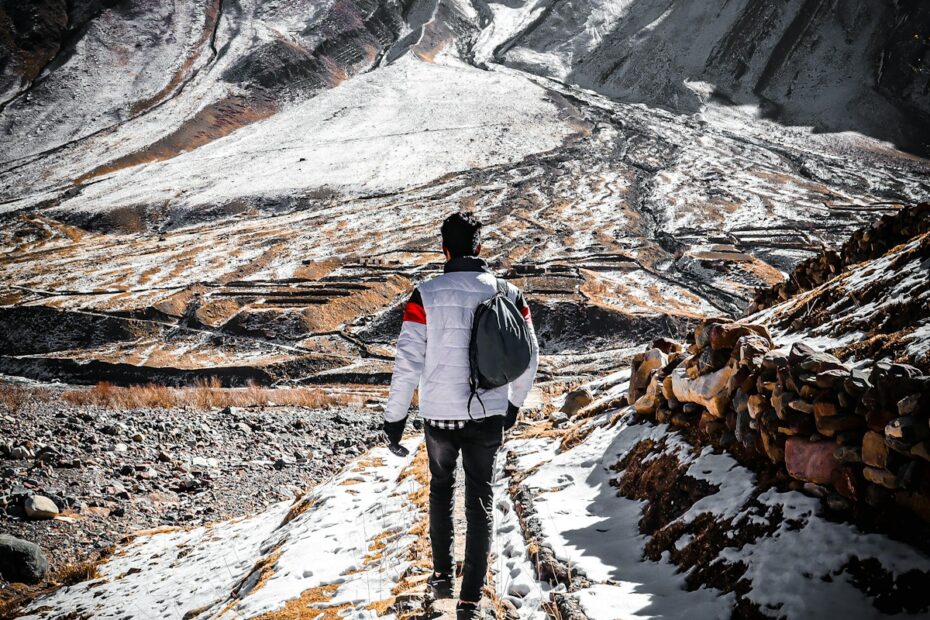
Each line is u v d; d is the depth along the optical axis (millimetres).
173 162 140500
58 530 10750
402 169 123625
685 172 117625
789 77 181000
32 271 78250
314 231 91812
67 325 59906
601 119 155375
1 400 21812
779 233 86812
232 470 14523
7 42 188250
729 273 72688
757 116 166500
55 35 197000
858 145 147875
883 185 114938
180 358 54250
